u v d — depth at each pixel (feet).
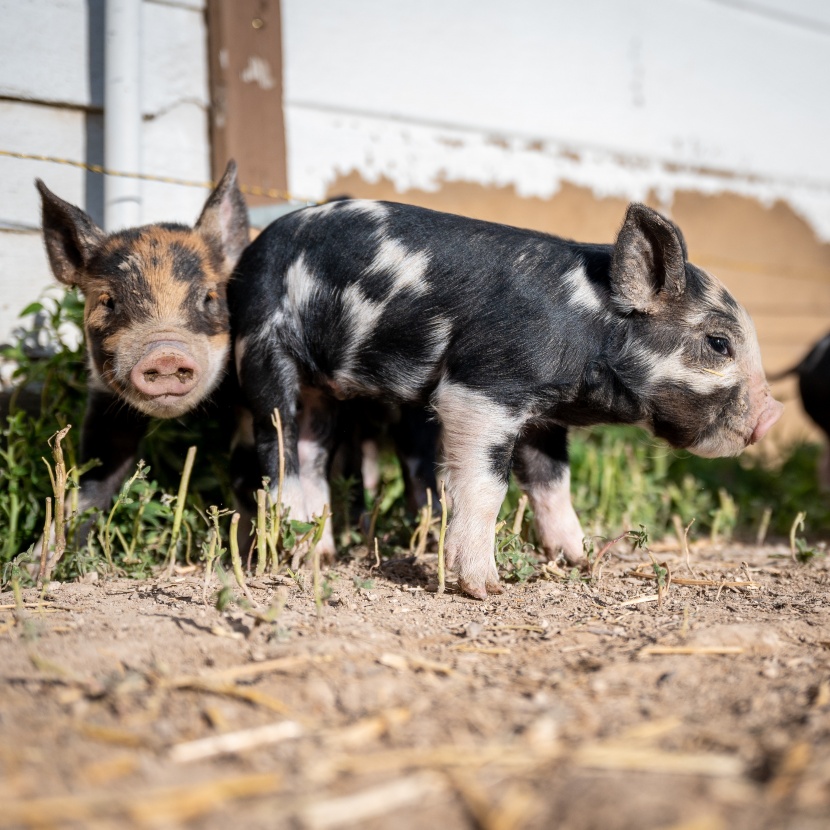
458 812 0.99
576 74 4.05
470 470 1.94
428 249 2.01
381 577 2.04
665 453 3.04
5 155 2.56
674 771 1.07
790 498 3.23
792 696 1.31
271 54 3.03
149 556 2.12
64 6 2.76
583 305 1.95
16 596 1.68
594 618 1.72
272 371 2.12
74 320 2.47
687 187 4.51
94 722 1.19
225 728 1.18
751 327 2.03
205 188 3.00
